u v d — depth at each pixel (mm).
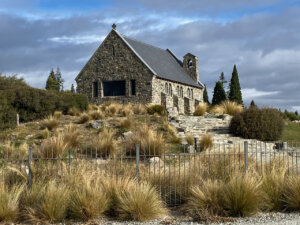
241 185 7840
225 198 7762
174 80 37625
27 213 7695
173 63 44281
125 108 23406
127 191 8023
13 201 7723
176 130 18594
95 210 7617
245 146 9109
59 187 7965
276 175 8695
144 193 7797
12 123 18859
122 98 35031
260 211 7918
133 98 34531
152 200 7785
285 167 9211
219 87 50969
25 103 21250
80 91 37031
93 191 7840
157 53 42156
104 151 13000
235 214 7668
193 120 22500
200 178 8734
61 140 12570
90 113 21547
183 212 8117
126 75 35000
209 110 26984
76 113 24047
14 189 8211
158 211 7809
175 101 36969
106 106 26781
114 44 35656
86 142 15234
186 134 18422
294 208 7957
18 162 10930
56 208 7551
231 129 19734
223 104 26500
